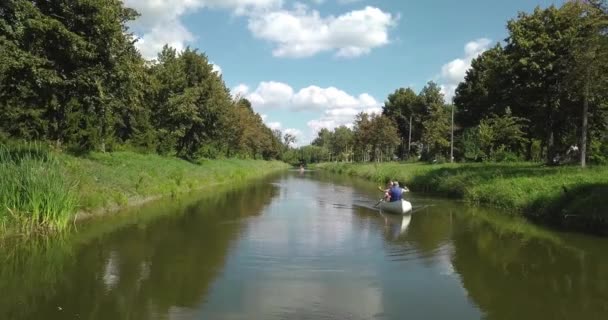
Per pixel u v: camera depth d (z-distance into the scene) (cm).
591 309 902
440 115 6756
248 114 7506
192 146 4403
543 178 2316
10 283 998
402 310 883
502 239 1542
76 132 2692
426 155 7400
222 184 3856
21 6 1480
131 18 1939
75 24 1691
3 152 1449
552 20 3183
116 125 3522
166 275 1076
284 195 3062
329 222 1880
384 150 8369
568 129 3888
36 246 1300
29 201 1374
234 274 1095
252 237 1530
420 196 2912
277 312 859
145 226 1672
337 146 12238
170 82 3703
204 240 1463
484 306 910
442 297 959
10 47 1466
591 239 1537
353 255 1304
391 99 10069
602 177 2067
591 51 2266
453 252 1355
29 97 1955
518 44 3294
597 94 2545
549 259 1274
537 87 3288
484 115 5834
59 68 1706
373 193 3284
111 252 1275
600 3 2258
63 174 1573
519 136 4481
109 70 1830
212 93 4250
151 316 828
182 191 2873
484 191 2492
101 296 929
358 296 955
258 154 9756
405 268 1173
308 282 1042
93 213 1784
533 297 968
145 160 3106
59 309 857
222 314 845
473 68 6381
